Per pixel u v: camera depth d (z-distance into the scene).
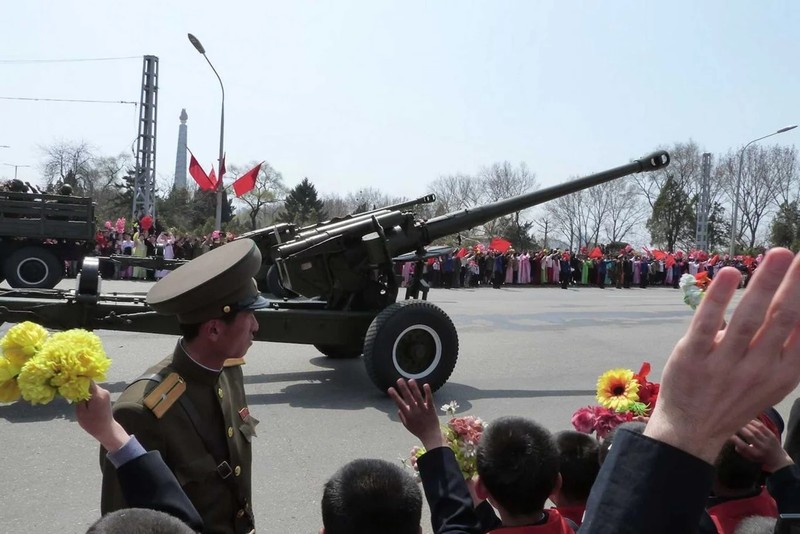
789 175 53.00
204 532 2.20
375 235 7.46
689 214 56.50
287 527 4.17
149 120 25.55
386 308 7.14
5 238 15.84
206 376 2.31
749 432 2.13
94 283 6.66
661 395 0.95
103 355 1.61
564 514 2.54
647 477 0.91
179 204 58.53
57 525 4.06
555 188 8.51
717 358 0.87
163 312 2.31
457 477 2.15
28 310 6.55
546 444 2.07
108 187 55.00
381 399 7.18
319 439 5.84
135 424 2.16
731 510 2.28
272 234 9.78
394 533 1.77
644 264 32.28
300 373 8.36
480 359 9.93
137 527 1.34
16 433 5.68
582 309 17.67
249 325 2.34
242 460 2.42
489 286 28.38
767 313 0.85
